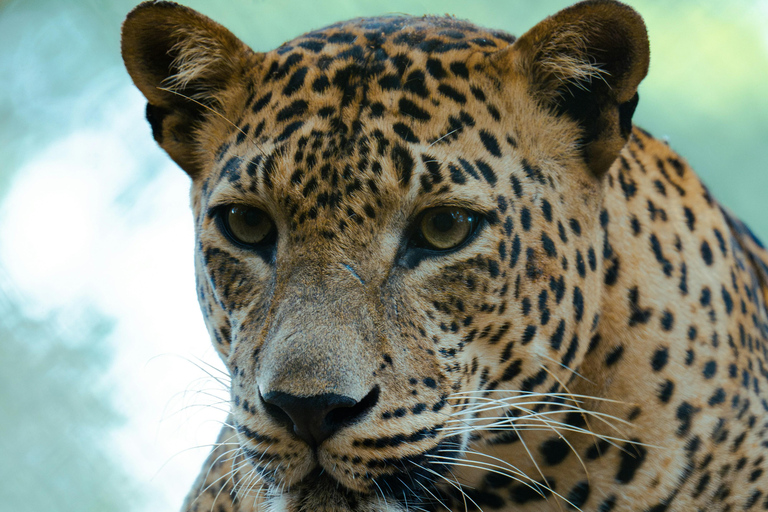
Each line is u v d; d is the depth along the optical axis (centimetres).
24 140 1549
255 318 673
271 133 670
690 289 765
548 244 684
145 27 764
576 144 721
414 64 682
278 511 643
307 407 594
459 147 655
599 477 745
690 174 844
